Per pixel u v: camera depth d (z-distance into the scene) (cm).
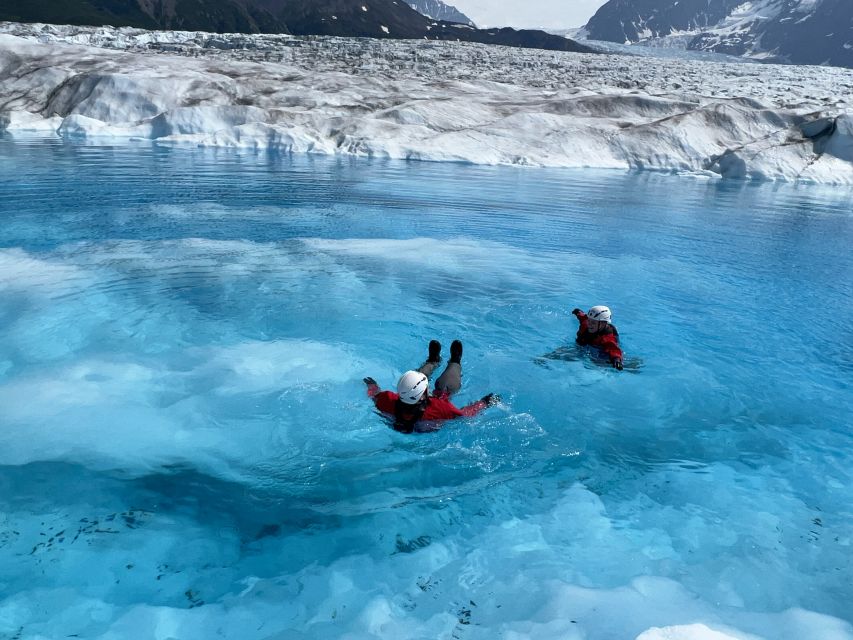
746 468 471
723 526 400
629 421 538
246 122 2477
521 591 338
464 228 1294
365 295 830
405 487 438
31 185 1473
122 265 909
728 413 558
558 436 509
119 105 2527
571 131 2567
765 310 849
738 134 2595
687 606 325
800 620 317
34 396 536
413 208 1473
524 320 767
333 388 572
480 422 521
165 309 751
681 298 887
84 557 356
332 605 329
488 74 3784
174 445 478
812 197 2003
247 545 376
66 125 2433
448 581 347
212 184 1644
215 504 412
